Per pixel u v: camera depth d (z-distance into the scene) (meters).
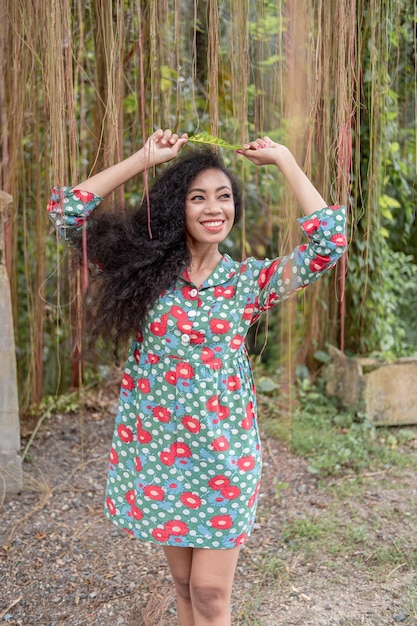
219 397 1.67
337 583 2.37
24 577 2.39
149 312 1.68
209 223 1.66
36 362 3.55
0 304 2.82
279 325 4.28
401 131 3.37
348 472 3.21
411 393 3.71
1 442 2.91
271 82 2.16
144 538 1.74
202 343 1.65
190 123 3.20
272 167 3.80
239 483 1.68
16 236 3.32
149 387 1.68
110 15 1.84
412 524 2.75
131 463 1.76
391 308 3.91
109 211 1.84
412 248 4.43
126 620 2.18
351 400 3.77
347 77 1.88
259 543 2.62
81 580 2.38
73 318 3.29
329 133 2.11
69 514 2.83
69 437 3.55
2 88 2.39
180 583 1.86
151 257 1.65
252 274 1.71
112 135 1.94
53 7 1.65
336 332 4.04
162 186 1.70
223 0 2.03
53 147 1.73
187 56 2.62
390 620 2.17
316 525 2.73
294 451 3.41
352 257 3.67
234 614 2.20
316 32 1.95
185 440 1.67
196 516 1.70
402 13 2.45
